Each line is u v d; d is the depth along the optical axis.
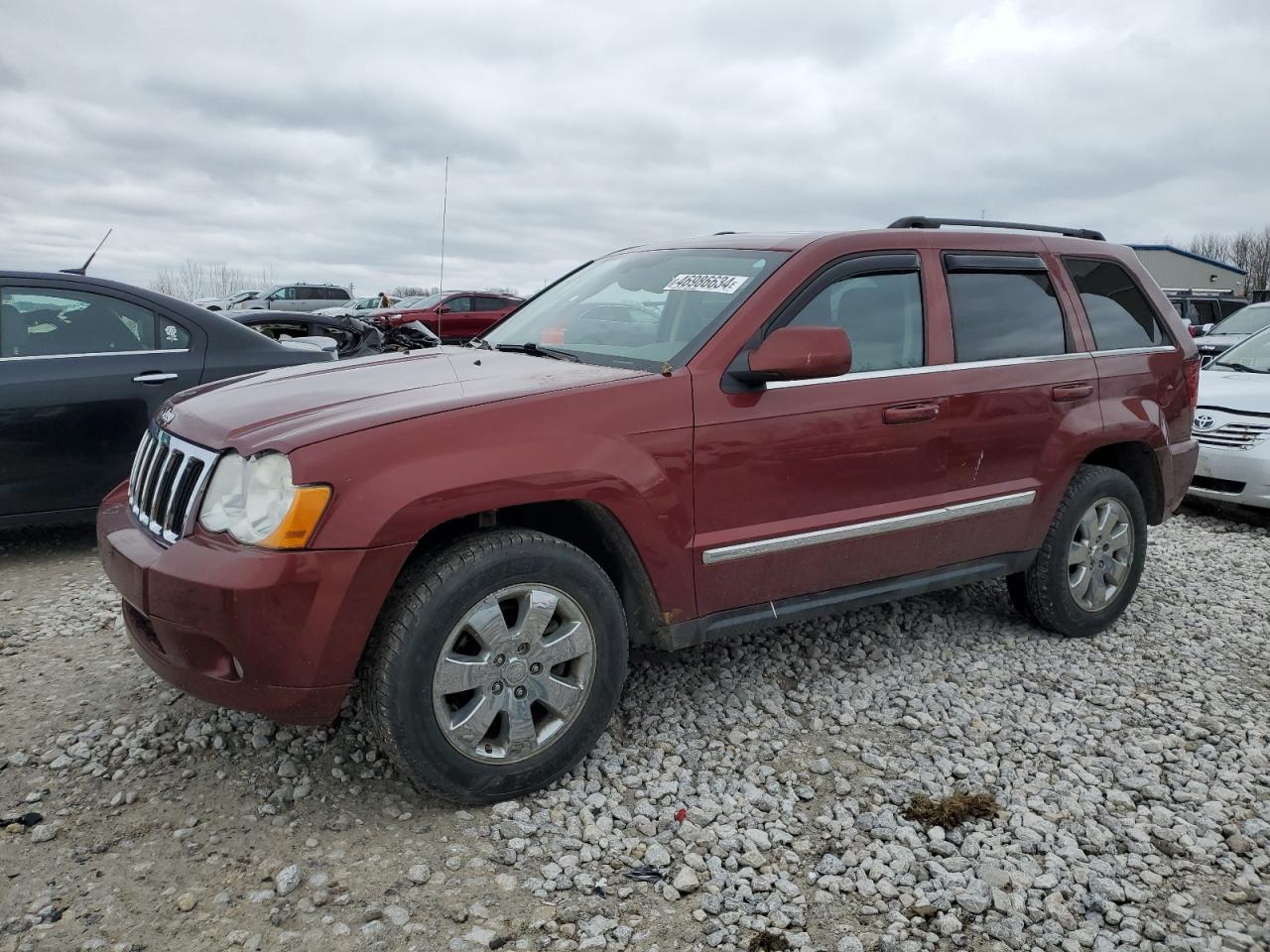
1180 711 3.74
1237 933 2.44
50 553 5.59
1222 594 5.25
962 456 3.79
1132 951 2.37
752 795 3.01
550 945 2.32
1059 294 4.25
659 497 3.04
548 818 2.84
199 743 3.21
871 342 3.61
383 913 2.40
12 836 2.70
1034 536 4.13
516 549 2.79
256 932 2.32
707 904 2.48
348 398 2.95
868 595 3.66
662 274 3.83
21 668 3.84
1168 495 4.65
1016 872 2.66
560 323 3.94
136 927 2.33
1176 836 2.86
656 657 4.04
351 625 2.58
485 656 2.78
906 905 2.53
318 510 2.53
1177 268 46.38
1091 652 4.31
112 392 5.41
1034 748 3.38
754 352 3.15
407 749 2.69
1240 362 8.31
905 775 3.17
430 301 23.31
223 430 2.80
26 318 5.31
